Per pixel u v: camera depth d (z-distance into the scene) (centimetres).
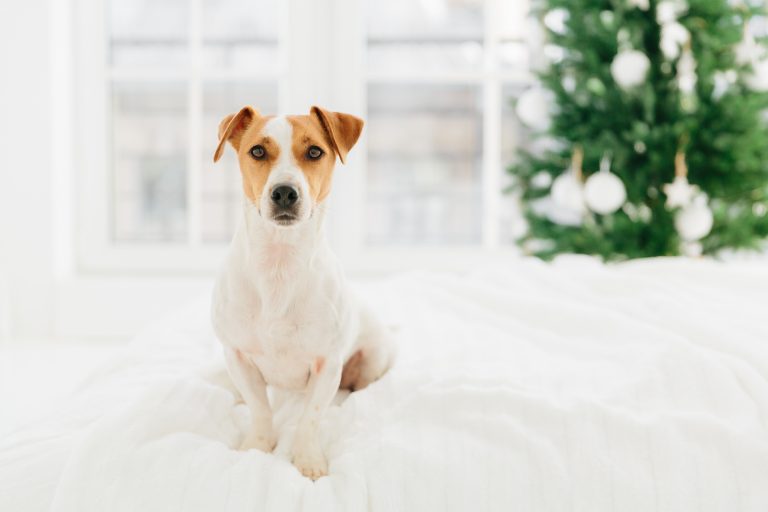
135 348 168
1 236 333
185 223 377
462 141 419
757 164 287
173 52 366
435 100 416
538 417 117
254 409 130
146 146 371
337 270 136
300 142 131
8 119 330
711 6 282
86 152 356
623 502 104
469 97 415
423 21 386
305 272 128
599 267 234
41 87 330
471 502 103
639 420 116
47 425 124
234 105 369
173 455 105
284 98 360
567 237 305
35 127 331
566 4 302
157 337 177
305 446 119
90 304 338
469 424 116
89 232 359
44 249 335
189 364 160
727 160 291
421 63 390
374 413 125
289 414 140
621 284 204
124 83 365
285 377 138
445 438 113
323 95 360
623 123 298
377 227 420
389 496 103
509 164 327
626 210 304
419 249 371
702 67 284
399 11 386
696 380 129
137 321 340
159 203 375
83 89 354
